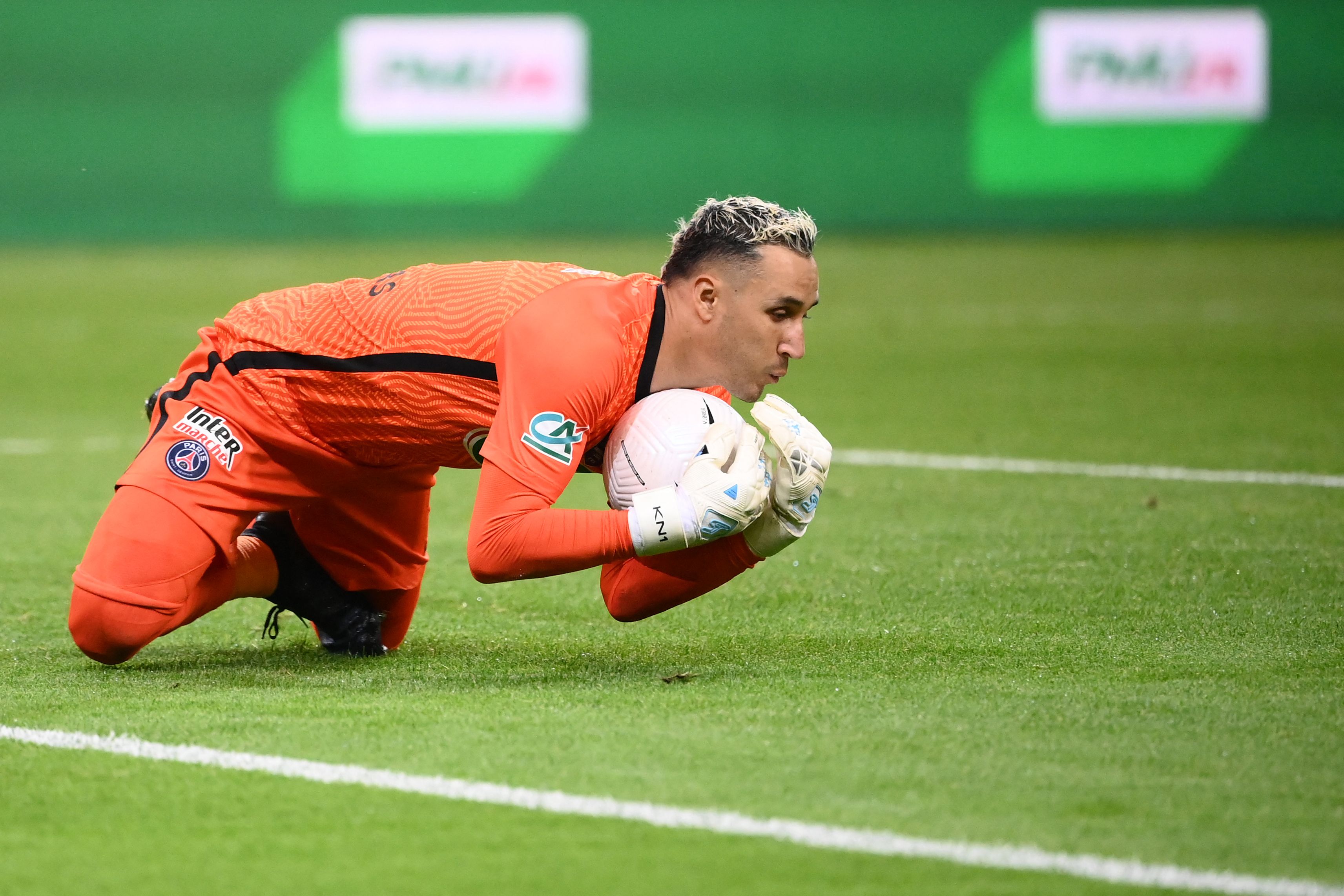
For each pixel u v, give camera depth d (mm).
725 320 14016
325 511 15852
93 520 24047
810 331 49344
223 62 73875
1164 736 12180
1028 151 75188
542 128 74625
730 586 19062
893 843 10016
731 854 9883
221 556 15391
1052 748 11883
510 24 73938
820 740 12109
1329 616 16859
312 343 14867
